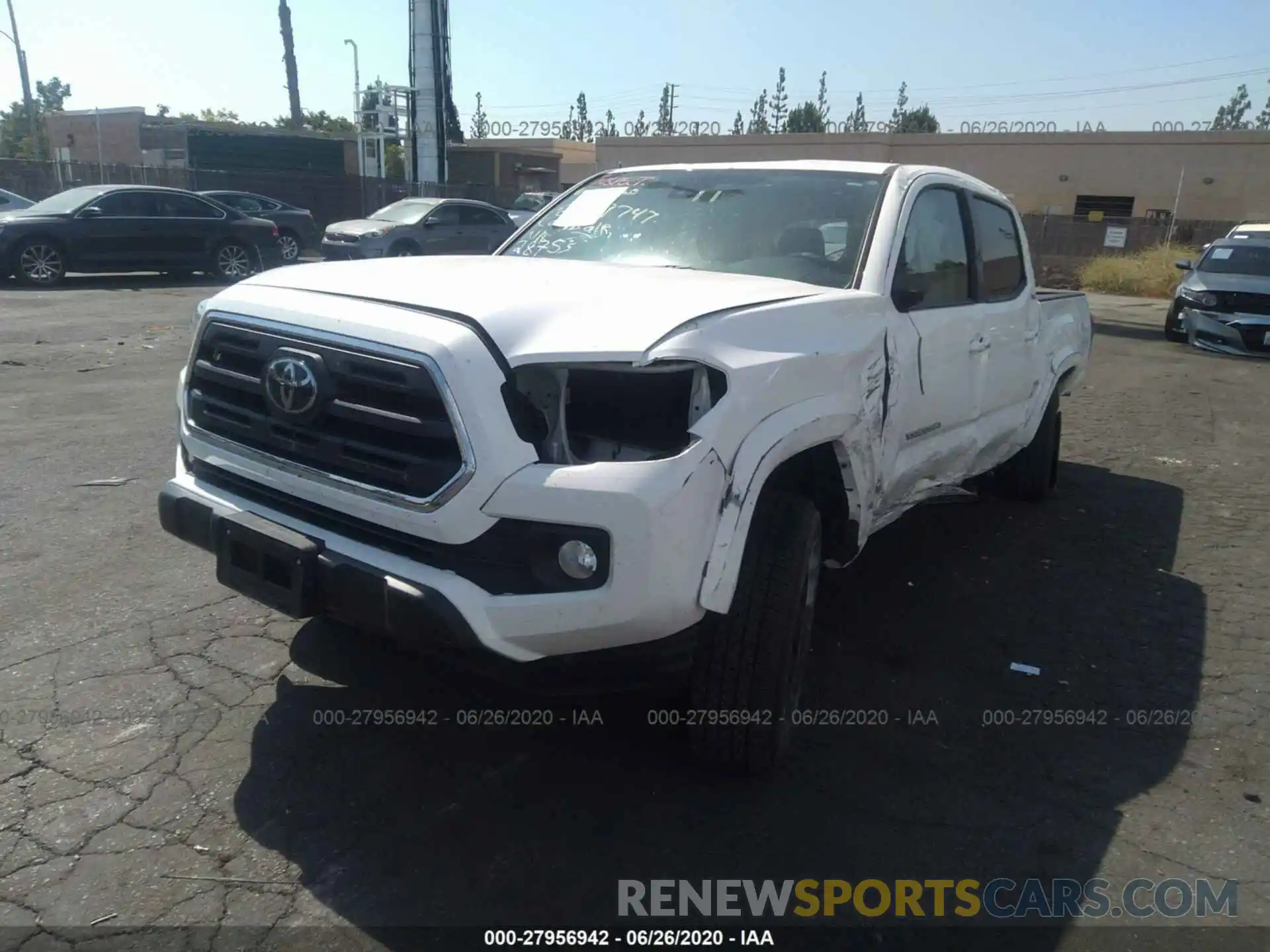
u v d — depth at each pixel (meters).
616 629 2.56
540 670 2.70
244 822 2.79
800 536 2.95
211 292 16.06
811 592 3.12
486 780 3.04
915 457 3.95
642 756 3.20
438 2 25.64
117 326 11.87
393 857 2.68
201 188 29.94
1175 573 5.09
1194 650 4.18
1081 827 2.94
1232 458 7.69
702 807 2.96
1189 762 3.31
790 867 2.72
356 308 2.82
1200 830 2.95
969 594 4.70
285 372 2.84
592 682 2.72
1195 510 6.26
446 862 2.67
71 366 9.30
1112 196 40.22
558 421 2.60
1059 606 4.60
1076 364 6.17
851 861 2.75
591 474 2.50
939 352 3.96
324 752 3.14
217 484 3.20
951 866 2.75
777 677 2.91
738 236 4.00
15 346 10.20
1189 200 39.03
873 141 42.16
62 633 3.83
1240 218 38.41
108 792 2.89
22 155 56.59
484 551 2.61
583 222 4.41
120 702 3.37
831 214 3.97
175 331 11.66
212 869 2.60
